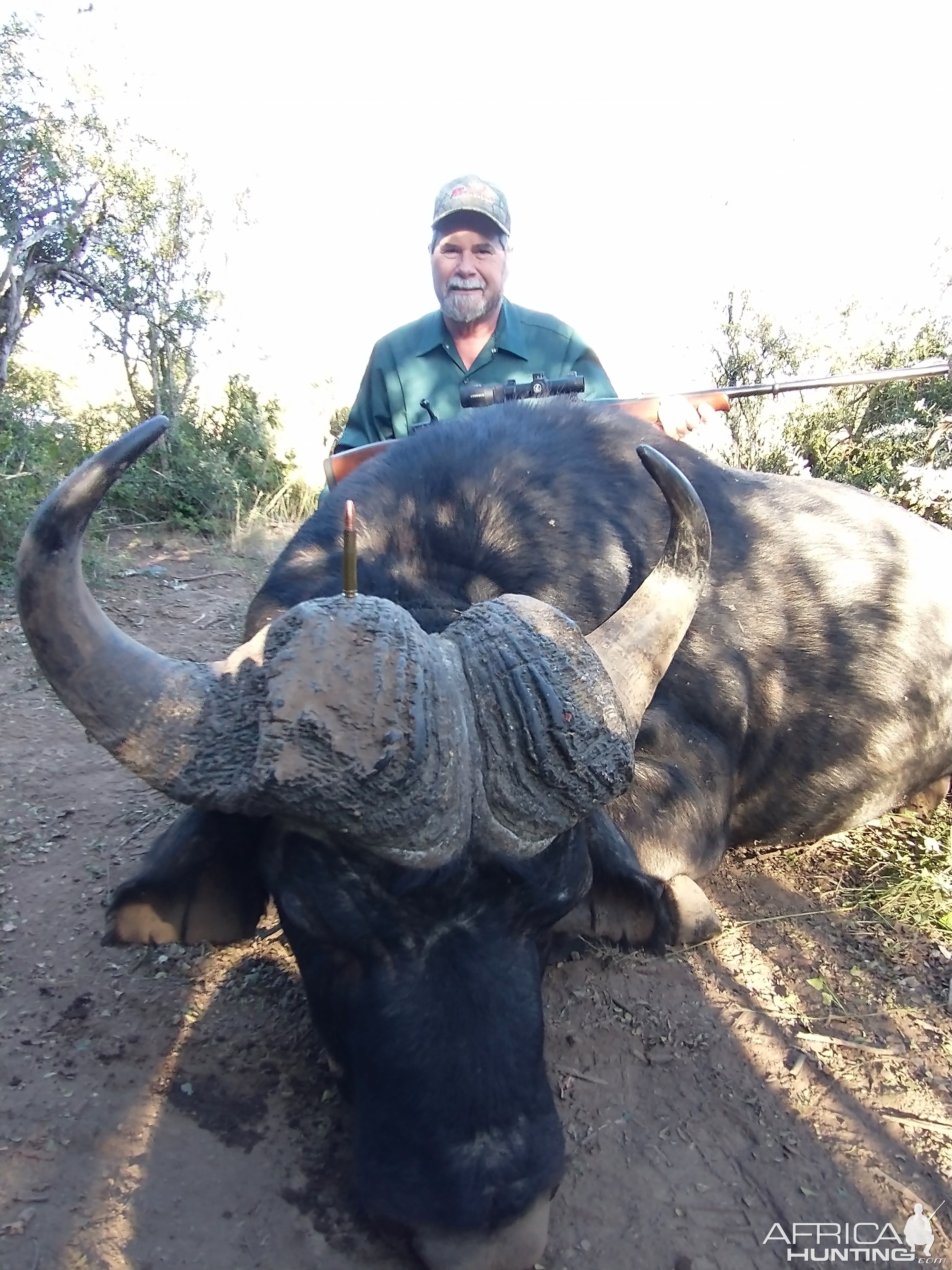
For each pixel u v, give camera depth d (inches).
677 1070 116.6
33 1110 104.6
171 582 309.0
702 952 139.7
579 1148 104.1
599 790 84.0
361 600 81.3
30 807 168.6
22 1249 88.7
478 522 131.2
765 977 135.6
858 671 169.3
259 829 93.8
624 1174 101.4
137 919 106.0
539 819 83.1
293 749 75.6
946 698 185.0
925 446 321.4
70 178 370.9
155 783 80.9
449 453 140.0
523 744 81.5
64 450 361.7
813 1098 113.8
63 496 77.5
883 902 155.9
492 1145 82.1
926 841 176.1
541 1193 83.0
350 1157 100.7
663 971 134.2
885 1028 126.6
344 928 85.4
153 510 385.4
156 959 130.4
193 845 102.8
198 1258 88.9
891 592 178.2
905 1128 110.2
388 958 86.3
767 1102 112.7
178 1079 110.3
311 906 86.7
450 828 80.0
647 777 136.5
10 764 183.6
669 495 96.8
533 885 85.9
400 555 124.8
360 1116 87.9
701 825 140.9
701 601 152.0
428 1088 82.9
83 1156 99.2
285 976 127.9
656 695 144.2
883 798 180.5
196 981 126.8
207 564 335.0
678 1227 95.9
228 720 81.0
